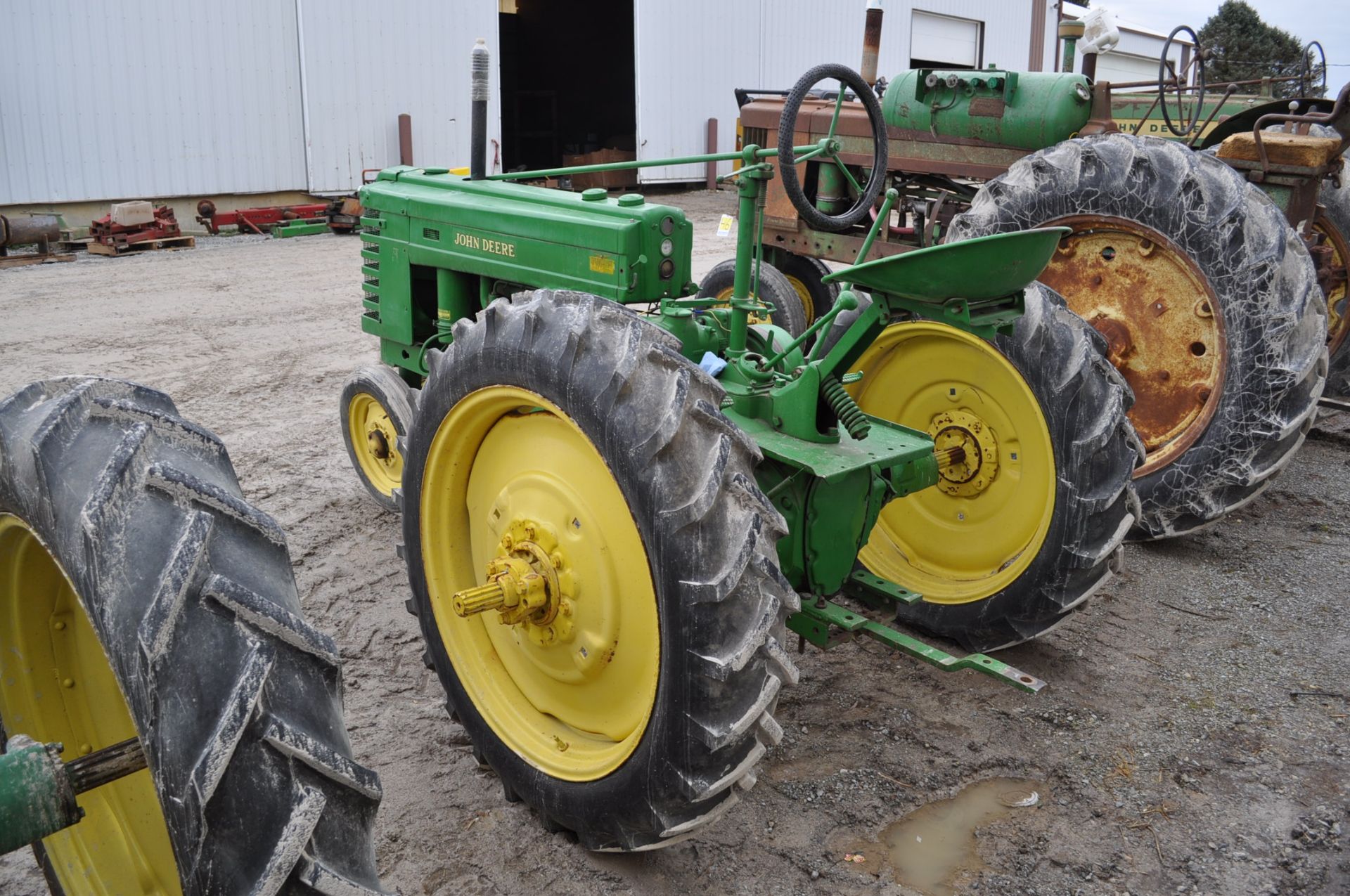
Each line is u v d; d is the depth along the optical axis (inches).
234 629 54.1
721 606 78.3
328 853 53.3
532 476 95.7
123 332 300.2
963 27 896.9
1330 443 222.1
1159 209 155.0
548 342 87.8
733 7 725.9
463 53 610.9
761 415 107.9
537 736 100.9
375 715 118.9
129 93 494.6
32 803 53.3
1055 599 123.3
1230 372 152.9
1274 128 224.4
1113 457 119.1
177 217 523.2
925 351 136.3
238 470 194.2
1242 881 92.7
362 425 175.6
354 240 502.9
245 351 283.1
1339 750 111.8
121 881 73.5
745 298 108.1
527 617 94.0
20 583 71.1
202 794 49.7
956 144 231.1
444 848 97.0
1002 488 130.7
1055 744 113.6
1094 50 233.1
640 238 122.7
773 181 253.1
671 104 712.4
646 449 79.7
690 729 80.1
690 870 94.1
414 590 110.0
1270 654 132.9
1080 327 121.7
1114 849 97.0
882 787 106.2
